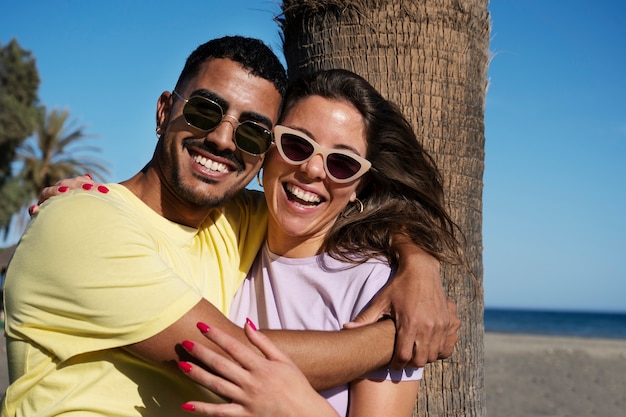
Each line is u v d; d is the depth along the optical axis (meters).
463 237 3.32
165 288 2.40
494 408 12.41
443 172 3.49
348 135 2.90
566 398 13.88
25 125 40.75
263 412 2.25
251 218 3.14
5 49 40.75
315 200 2.88
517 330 73.06
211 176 2.78
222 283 2.90
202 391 2.56
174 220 2.86
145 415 2.45
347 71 3.01
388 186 3.14
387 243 2.97
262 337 2.34
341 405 2.60
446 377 3.46
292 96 2.98
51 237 2.45
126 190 2.82
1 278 30.92
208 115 2.73
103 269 2.39
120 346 2.41
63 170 43.84
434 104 3.49
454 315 2.76
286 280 2.90
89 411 2.39
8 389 2.51
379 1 3.47
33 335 2.47
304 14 3.60
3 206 42.34
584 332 70.44
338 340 2.45
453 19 3.55
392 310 2.60
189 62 2.88
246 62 2.81
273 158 2.91
